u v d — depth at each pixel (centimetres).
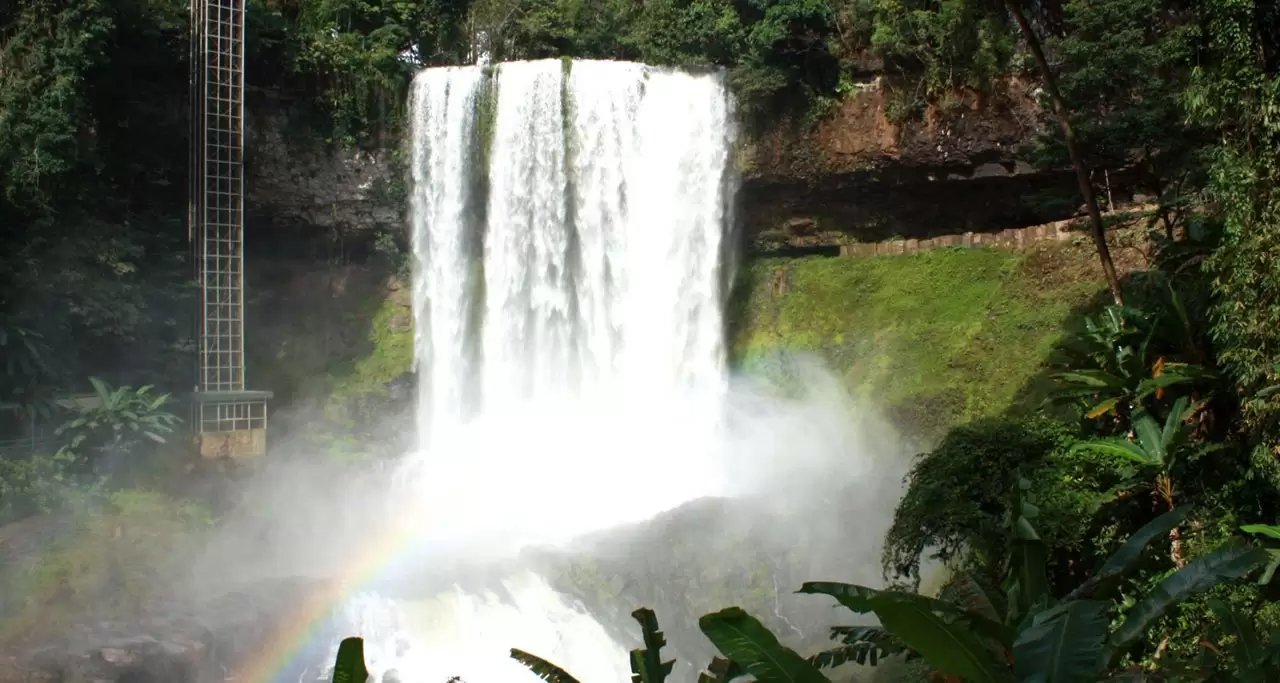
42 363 2503
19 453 2400
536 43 3775
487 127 3400
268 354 3378
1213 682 772
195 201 2875
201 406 2748
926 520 1427
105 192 2959
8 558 1992
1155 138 2169
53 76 2753
